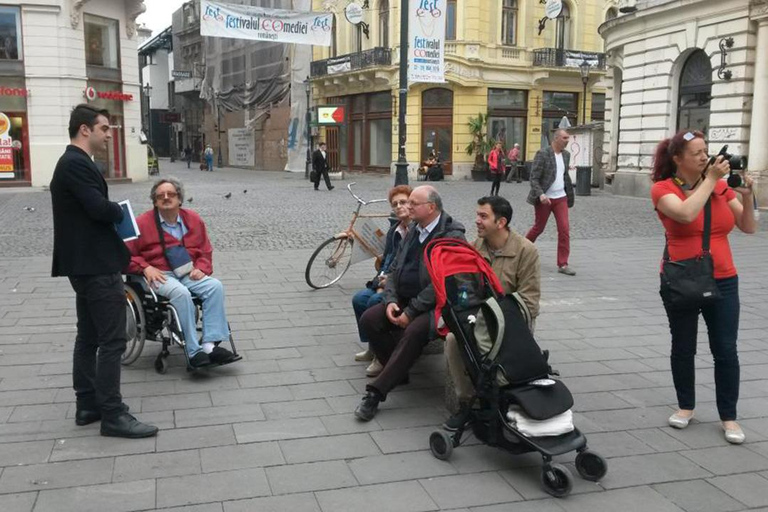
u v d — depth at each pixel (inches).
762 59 673.6
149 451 162.7
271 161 1733.5
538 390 150.9
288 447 165.9
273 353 235.9
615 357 236.5
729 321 170.2
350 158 1496.1
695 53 764.6
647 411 190.4
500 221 181.9
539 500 143.6
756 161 686.5
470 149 1266.0
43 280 347.6
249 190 983.6
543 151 373.1
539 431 147.1
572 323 279.7
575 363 229.9
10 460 157.5
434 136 1302.9
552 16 1269.7
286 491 145.3
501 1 1270.9
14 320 273.4
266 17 956.6
